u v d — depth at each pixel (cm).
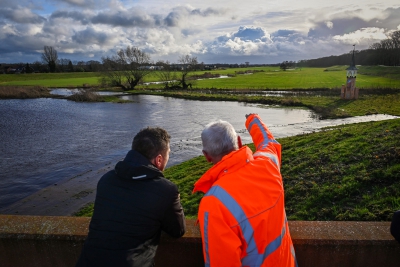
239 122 2742
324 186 786
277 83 6662
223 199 169
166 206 199
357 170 834
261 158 201
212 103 4191
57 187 1268
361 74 8694
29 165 1580
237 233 169
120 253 186
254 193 175
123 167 204
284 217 190
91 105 4162
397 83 5397
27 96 5181
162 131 226
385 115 2553
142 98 4991
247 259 173
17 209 1070
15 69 13575
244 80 8069
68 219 264
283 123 2536
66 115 3325
